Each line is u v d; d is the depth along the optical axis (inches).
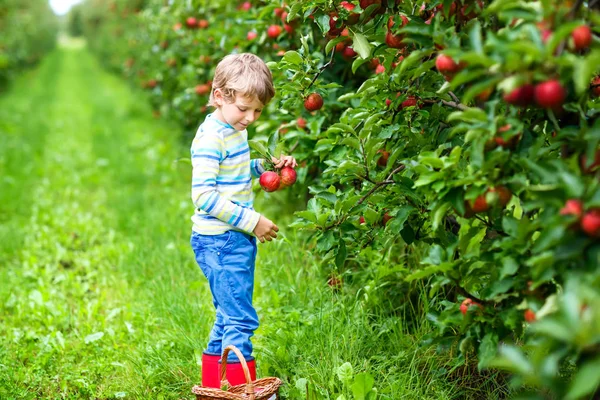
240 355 93.3
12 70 662.5
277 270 146.0
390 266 128.9
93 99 560.7
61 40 2190.0
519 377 65.9
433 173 74.9
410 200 95.7
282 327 119.6
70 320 141.8
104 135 369.1
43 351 126.6
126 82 658.8
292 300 134.3
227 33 181.3
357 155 103.7
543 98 62.1
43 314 142.9
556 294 65.5
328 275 140.9
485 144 72.4
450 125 103.1
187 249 172.4
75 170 293.6
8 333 134.6
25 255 183.8
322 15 100.3
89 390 114.6
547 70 62.7
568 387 58.2
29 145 341.7
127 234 203.9
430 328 113.3
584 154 69.8
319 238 97.0
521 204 73.4
